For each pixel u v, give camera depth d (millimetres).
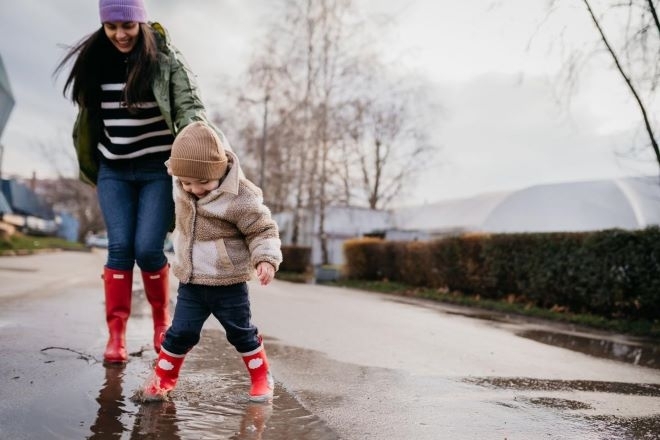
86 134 2619
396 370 2967
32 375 2043
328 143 18828
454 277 11383
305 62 18953
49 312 3701
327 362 3000
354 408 2080
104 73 2516
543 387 2848
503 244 9836
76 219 60469
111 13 2293
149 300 2635
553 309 8516
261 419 1782
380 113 22859
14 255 14125
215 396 2020
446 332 5113
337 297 9047
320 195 19141
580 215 17594
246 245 2121
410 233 22594
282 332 4094
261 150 20453
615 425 2150
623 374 3525
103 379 2096
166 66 2449
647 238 7121
